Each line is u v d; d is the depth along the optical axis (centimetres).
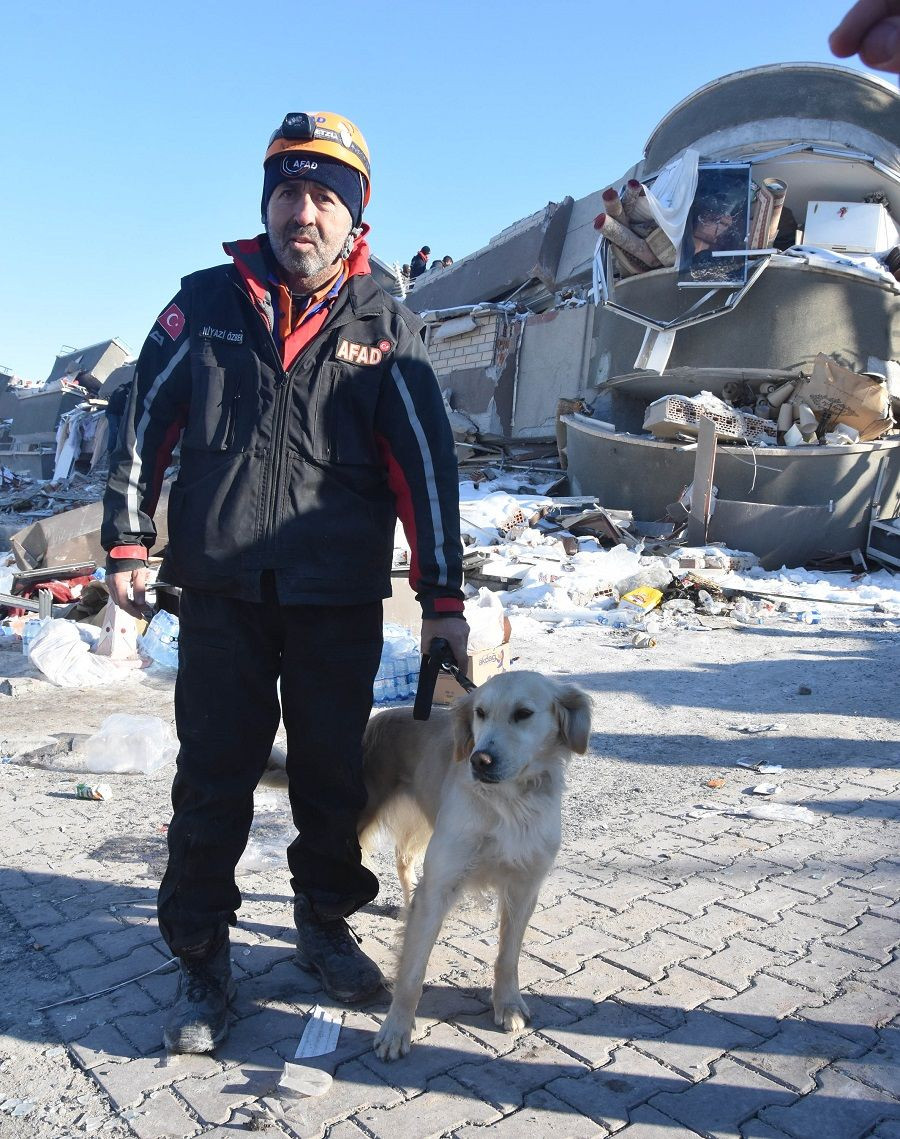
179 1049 266
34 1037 278
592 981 313
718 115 1886
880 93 1838
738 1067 266
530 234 2611
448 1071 264
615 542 1596
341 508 278
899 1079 260
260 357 275
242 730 279
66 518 1090
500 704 269
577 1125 241
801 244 1897
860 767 564
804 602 1277
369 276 294
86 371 4997
